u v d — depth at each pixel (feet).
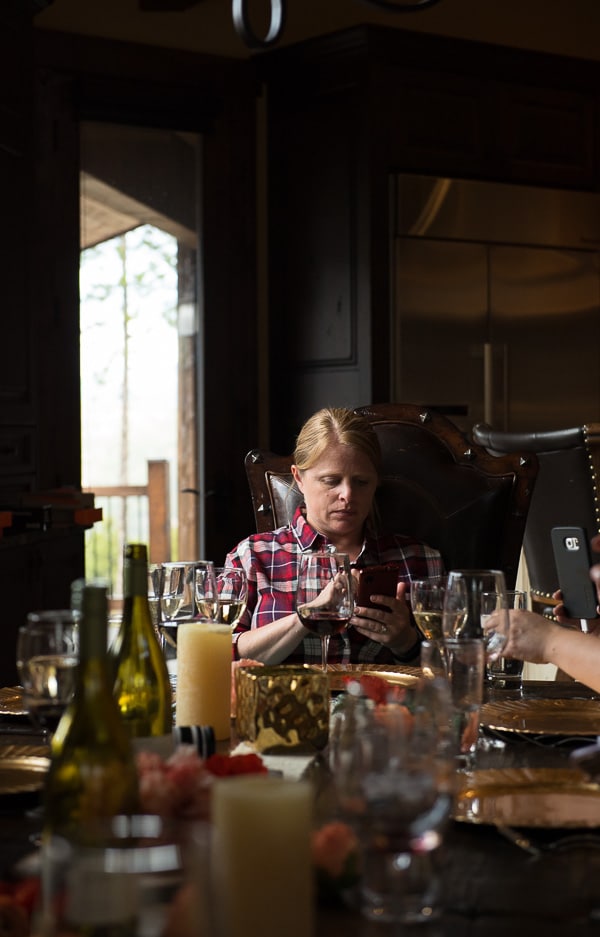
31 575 12.59
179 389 16.21
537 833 3.49
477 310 16.37
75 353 15.42
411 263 15.93
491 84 16.58
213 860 2.18
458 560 8.02
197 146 16.30
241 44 16.40
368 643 7.04
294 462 8.03
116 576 15.89
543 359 16.87
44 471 15.17
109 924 2.20
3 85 12.64
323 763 4.28
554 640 5.50
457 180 16.19
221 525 16.51
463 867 3.29
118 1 15.70
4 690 5.71
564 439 10.02
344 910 2.99
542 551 10.73
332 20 16.74
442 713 3.50
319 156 16.25
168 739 4.15
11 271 12.91
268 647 6.44
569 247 17.04
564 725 4.85
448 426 8.34
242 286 16.61
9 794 3.89
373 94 15.70
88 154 15.57
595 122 17.43
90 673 3.26
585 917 2.93
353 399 15.98
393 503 8.05
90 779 3.17
